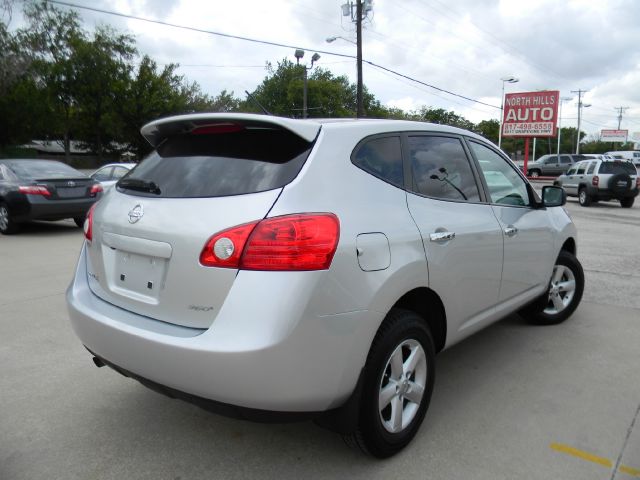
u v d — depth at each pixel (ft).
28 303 18.03
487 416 10.60
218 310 7.47
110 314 8.75
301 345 7.29
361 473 8.76
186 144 9.44
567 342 14.69
